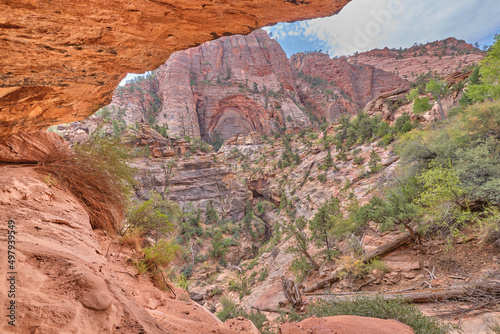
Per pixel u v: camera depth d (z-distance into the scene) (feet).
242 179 291.79
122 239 16.24
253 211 241.14
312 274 70.23
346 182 132.98
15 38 9.61
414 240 49.96
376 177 118.21
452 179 44.80
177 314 11.62
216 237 179.63
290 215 170.09
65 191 15.75
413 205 47.62
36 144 17.81
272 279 86.12
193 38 11.73
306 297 48.42
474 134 54.65
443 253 43.47
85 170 17.28
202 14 10.27
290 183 209.87
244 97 553.23
